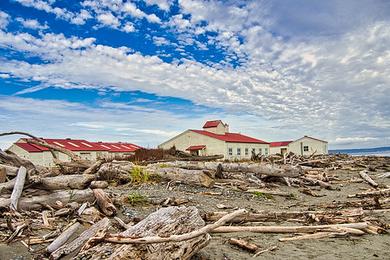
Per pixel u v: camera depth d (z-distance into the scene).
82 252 4.29
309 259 5.68
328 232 7.25
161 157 25.38
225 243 6.37
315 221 8.27
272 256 5.75
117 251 4.25
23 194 8.31
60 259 4.93
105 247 4.36
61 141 45.72
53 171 13.84
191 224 5.12
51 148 15.10
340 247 6.43
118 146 53.91
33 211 7.65
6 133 13.19
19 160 11.27
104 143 53.75
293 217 8.60
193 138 46.22
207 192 12.73
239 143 46.38
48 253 5.24
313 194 14.62
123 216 8.15
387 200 11.79
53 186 9.15
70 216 7.54
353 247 6.45
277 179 17.58
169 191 12.41
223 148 43.84
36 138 14.59
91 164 14.98
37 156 38.78
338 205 11.34
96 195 8.59
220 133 50.03
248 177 17.05
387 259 5.77
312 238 7.00
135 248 4.31
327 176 20.44
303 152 58.97
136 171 14.15
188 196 11.63
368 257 5.86
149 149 27.47
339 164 28.70
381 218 9.27
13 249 5.39
